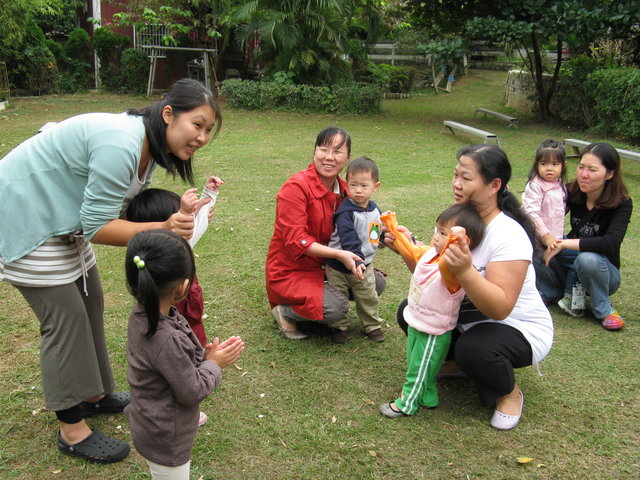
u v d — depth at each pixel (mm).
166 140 2377
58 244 2406
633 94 9906
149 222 2361
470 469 2559
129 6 15680
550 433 2811
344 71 14766
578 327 3898
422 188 7273
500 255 2654
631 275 4727
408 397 2902
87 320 2527
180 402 2109
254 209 6266
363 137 10719
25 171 2336
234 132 10836
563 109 12289
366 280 3527
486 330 2820
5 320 3785
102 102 14188
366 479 2494
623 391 3154
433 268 2781
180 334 2100
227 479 2475
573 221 4094
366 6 15023
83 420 2643
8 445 2662
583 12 10328
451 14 12570
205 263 4805
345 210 3400
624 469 2566
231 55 17734
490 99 16547
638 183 7637
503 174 2705
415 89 18734
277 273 3547
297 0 13406
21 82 15008
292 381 3205
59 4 16234
